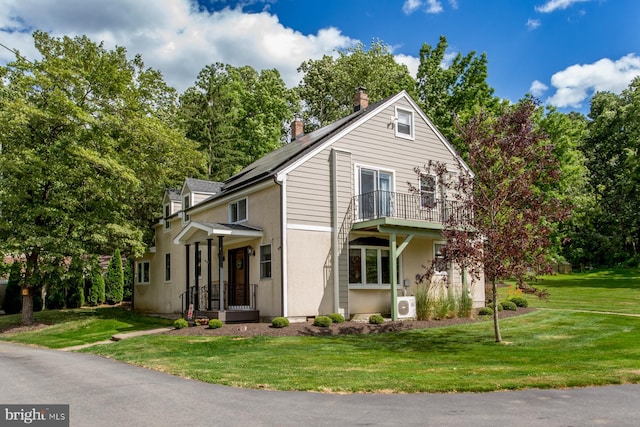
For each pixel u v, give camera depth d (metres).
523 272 12.62
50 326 20.61
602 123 46.38
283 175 17.08
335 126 20.47
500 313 18.56
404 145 20.17
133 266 28.91
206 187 24.20
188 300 19.97
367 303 18.48
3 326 21.56
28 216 20.33
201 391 7.66
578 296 24.92
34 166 19.92
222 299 17.00
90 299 30.50
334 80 42.53
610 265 44.88
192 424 5.82
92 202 22.45
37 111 19.12
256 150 39.56
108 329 18.64
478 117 13.61
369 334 14.80
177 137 24.06
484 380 8.18
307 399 7.07
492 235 12.38
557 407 6.57
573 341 13.02
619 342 12.64
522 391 7.54
